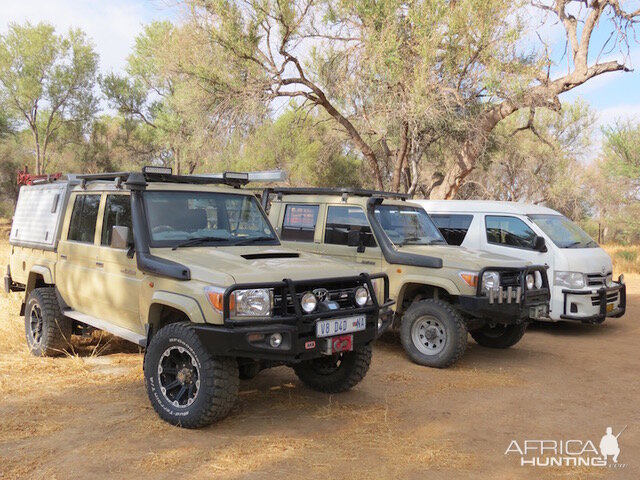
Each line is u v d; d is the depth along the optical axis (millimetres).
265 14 15406
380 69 14836
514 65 15172
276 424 4559
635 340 8414
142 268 4840
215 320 4230
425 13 14656
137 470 3643
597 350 7707
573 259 8633
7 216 40031
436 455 4020
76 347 6910
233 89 16406
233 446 4062
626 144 21297
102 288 5480
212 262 4594
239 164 22875
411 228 7727
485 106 16281
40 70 29109
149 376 4535
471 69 15523
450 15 14516
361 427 4535
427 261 6738
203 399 4223
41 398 5035
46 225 6691
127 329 5297
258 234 5684
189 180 5664
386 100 15727
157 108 32219
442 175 23750
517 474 3771
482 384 5906
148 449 3969
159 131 28188
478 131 16344
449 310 6480
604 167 23625
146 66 28656
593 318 8641
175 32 16625
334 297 4695
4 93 28734
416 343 6746
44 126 31891
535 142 28078
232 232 5516
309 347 4359
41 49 28781
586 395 5613
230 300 4168
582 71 16906
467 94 16078
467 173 18031
